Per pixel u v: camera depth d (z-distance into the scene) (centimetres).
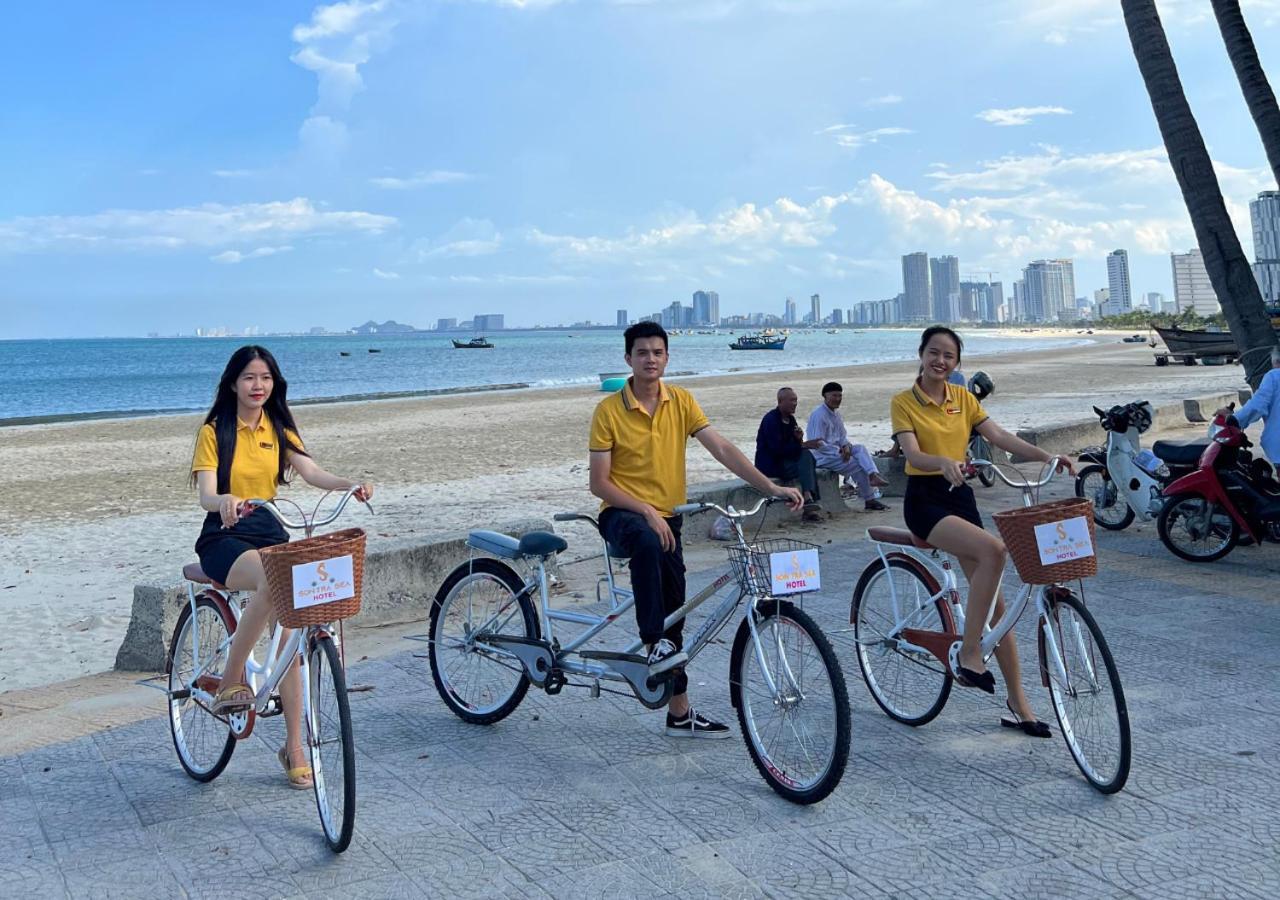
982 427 490
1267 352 952
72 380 8469
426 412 3344
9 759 498
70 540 1238
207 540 443
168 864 379
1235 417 808
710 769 454
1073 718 427
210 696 439
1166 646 602
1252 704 504
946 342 473
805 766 414
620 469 471
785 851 372
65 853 390
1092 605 698
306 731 435
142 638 680
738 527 444
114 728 542
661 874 357
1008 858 361
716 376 5259
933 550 502
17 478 1894
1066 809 399
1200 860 354
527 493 1482
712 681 578
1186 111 991
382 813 416
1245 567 805
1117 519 986
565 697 562
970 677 457
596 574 892
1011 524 416
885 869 356
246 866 374
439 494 1494
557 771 456
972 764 448
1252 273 977
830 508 1158
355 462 1939
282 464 463
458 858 374
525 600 511
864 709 528
